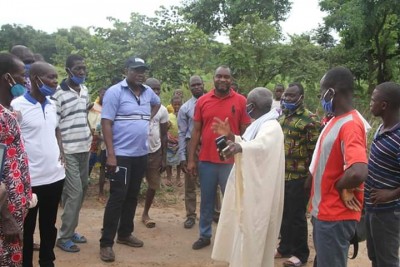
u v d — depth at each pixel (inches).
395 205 133.0
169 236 224.2
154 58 355.9
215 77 196.4
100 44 352.2
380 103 134.6
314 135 181.8
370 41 699.4
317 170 119.7
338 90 116.1
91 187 304.7
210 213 206.2
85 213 254.4
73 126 194.7
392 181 133.0
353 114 115.7
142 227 236.1
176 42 361.4
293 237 189.5
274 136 149.3
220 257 163.3
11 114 115.3
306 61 471.8
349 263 195.3
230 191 160.7
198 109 203.5
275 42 471.2
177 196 302.0
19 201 115.8
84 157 202.4
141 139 193.8
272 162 148.4
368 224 139.8
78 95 198.5
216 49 461.1
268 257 154.9
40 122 153.6
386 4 619.2
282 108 193.2
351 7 647.1
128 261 191.2
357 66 723.4
